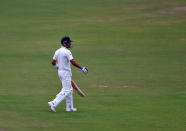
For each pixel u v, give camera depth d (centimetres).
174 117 3378
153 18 10931
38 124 3109
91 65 6397
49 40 8819
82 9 12538
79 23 10644
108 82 5100
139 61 6681
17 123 3130
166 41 8469
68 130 2961
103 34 9344
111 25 10306
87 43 8456
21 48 8000
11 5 13175
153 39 8706
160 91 4538
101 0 13850
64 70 3422
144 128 3044
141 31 9544
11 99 4066
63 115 3406
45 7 12850
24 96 4228
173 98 4172
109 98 4172
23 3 13425
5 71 5897
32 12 12231
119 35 9200
